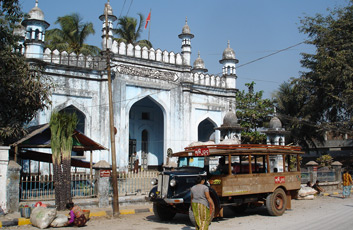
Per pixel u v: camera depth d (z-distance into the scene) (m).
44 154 11.14
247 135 21.84
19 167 7.82
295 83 21.12
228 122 14.84
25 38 13.62
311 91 21.12
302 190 11.94
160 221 7.73
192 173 7.49
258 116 22.69
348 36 19.20
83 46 21.59
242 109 23.22
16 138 9.29
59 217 6.98
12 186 7.68
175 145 16.53
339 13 19.94
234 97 18.98
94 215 8.14
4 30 8.95
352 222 7.41
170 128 16.50
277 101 22.98
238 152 7.92
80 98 14.36
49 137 9.79
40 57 13.46
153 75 16.19
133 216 8.34
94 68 14.81
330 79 19.11
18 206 7.74
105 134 14.50
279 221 7.65
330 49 19.48
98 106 14.68
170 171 7.59
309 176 14.60
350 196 13.26
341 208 9.83
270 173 8.45
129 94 15.44
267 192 8.33
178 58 17.11
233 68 19.09
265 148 8.53
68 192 8.36
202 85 17.91
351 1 19.83
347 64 18.33
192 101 17.55
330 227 6.82
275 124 15.38
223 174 7.75
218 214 7.38
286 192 8.94
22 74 9.23
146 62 15.96
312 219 7.89
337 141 28.12
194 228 6.88
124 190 10.10
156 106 19.83
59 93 13.84
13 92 9.23
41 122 13.21
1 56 8.72
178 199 6.96
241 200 8.01
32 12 13.55
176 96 16.88
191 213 6.62
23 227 6.86
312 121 20.78
